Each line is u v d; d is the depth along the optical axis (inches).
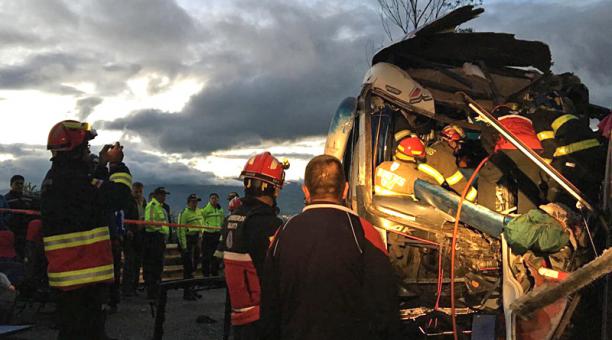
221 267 510.6
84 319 181.2
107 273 183.9
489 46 244.4
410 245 200.7
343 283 114.4
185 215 475.8
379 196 204.5
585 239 167.9
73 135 181.9
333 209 121.1
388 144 221.0
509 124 194.9
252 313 153.6
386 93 220.1
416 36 230.4
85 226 181.0
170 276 503.8
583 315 154.9
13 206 360.5
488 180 205.0
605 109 259.6
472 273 192.2
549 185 186.5
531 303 140.9
